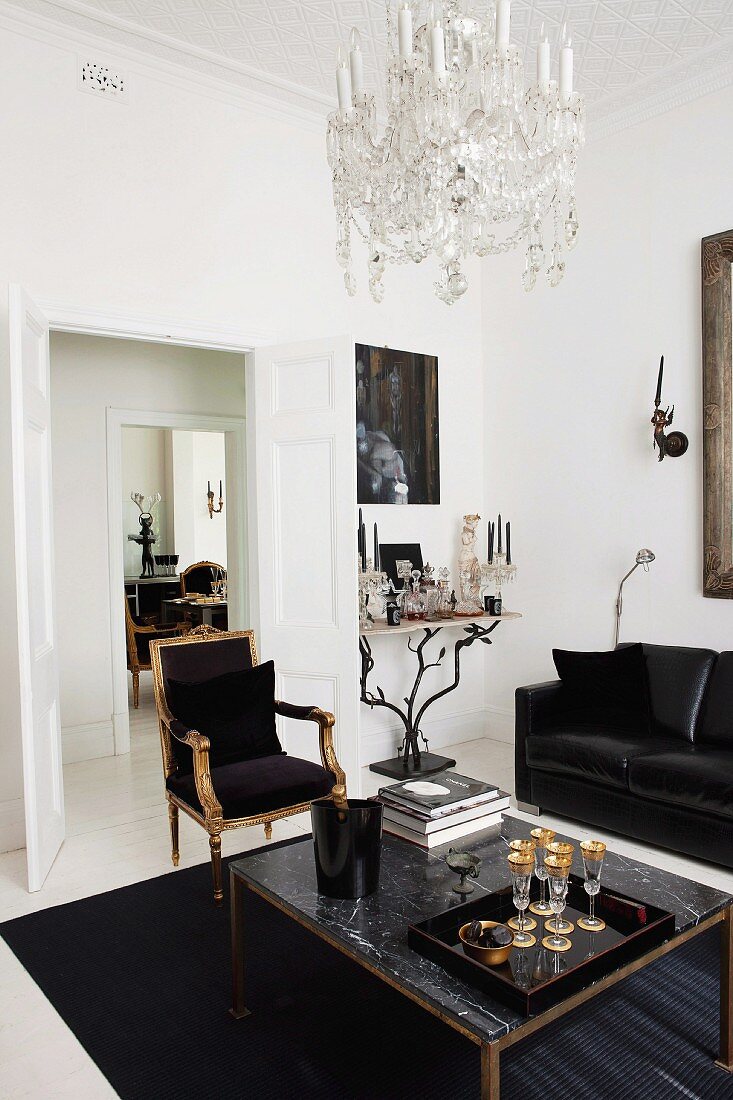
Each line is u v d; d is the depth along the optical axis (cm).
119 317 386
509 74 248
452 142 249
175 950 275
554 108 257
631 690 391
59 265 370
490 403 546
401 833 262
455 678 502
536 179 266
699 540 427
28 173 361
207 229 418
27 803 318
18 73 358
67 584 516
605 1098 197
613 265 466
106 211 384
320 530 416
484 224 276
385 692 504
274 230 444
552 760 384
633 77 419
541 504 513
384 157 273
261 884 228
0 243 355
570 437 494
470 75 253
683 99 425
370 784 453
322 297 466
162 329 400
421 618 462
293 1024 231
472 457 548
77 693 519
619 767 353
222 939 282
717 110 412
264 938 283
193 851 362
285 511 427
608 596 475
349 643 407
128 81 390
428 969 181
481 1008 166
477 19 255
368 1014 236
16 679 365
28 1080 208
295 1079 207
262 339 438
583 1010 235
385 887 226
